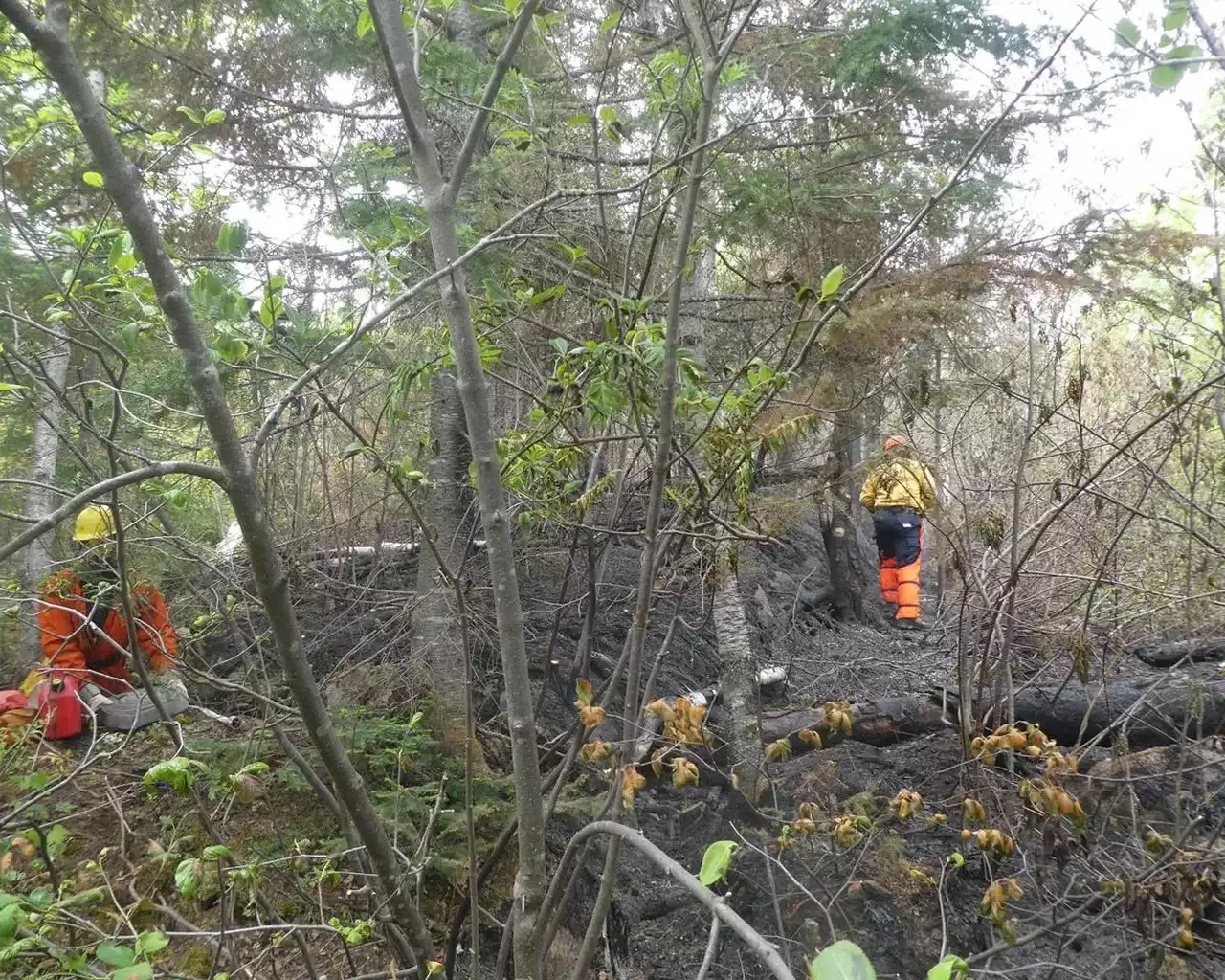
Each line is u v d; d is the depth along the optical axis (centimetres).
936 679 529
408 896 232
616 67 403
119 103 300
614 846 207
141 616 346
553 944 335
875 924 333
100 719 359
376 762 353
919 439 525
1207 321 443
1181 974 305
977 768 383
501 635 207
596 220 379
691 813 405
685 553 373
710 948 112
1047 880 351
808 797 388
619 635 542
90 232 237
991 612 419
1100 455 479
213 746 349
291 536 464
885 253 201
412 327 420
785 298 425
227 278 333
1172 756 393
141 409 382
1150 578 440
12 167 322
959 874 358
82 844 302
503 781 375
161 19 442
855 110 428
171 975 198
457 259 192
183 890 175
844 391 410
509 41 196
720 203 435
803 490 429
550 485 261
